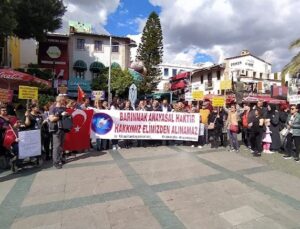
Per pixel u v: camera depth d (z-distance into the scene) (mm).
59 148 9109
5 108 9133
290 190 7133
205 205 6148
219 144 13398
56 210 5906
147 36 46688
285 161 10148
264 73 50062
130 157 10414
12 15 19359
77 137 11016
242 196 6680
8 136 8602
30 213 5777
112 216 5629
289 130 10805
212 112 13148
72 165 9312
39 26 27266
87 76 39469
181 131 12688
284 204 6270
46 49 36625
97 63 39312
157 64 47250
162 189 7070
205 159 10164
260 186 7379
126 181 7660
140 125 12305
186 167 9047
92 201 6344
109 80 34156
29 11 25406
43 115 11133
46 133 10070
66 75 37156
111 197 6570
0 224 5328
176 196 6637
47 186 7316
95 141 12531
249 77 48219
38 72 28359
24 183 7566
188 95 23703
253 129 11422
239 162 9828
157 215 5668
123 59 40750
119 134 12016
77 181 7688
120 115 12000
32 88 10375
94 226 5242
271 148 11898
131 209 5938
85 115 11219
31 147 8961
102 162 9672
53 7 27484
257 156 10906
